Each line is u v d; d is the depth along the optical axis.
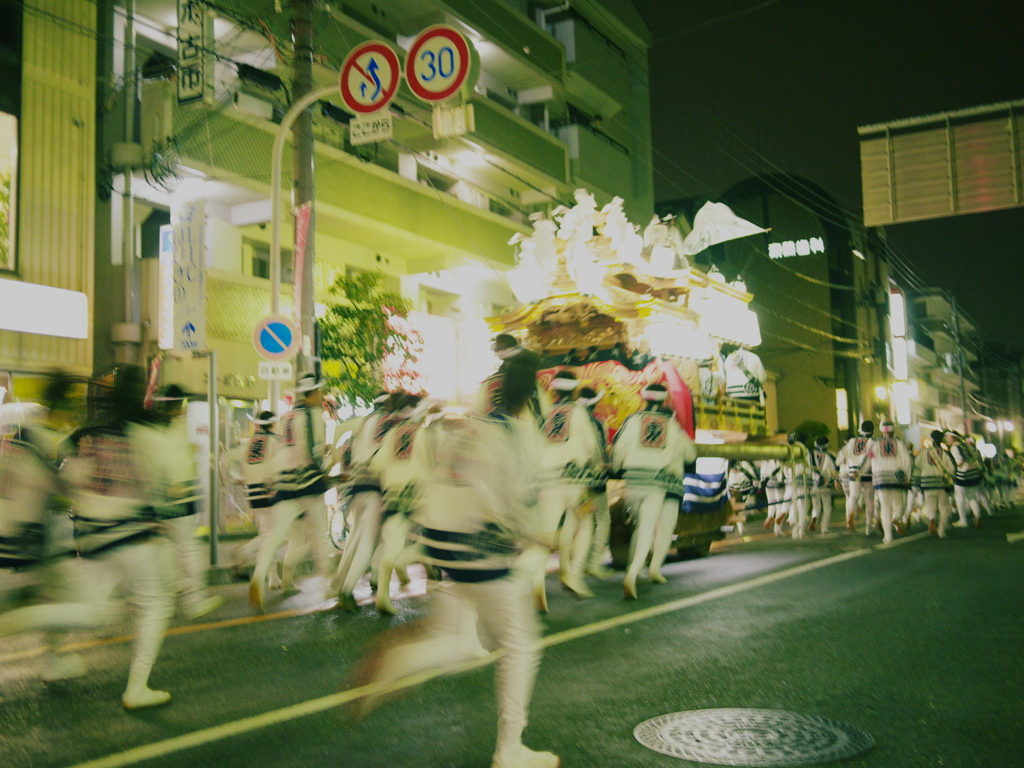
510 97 32.16
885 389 49.97
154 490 5.35
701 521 11.66
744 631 7.26
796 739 4.57
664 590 9.52
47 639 5.97
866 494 16.50
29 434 6.07
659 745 4.51
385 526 8.31
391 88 12.92
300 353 13.88
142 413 5.36
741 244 47.88
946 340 70.69
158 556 5.41
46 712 5.30
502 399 4.24
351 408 18.86
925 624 7.49
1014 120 18.03
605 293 11.23
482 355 13.55
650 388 9.33
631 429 9.22
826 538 16.11
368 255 25.41
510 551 4.07
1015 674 5.83
